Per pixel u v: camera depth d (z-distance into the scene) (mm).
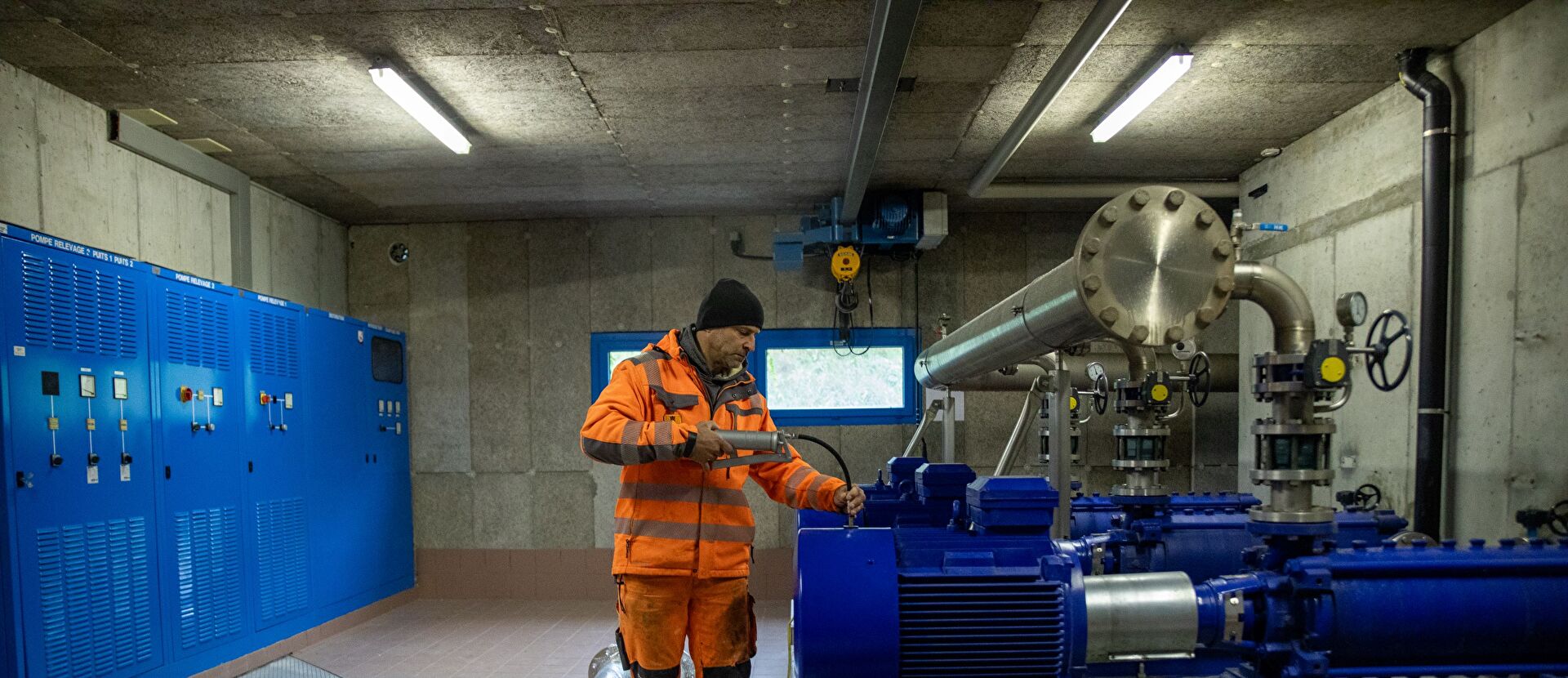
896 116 4805
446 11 3467
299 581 5523
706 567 2139
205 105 4488
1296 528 2369
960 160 5660
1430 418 3959
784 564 6957
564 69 4066
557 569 7117
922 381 5125
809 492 2330
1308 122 5047
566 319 7227
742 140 5160
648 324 7188
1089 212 7176
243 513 4980
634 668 2178
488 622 6238
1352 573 2381
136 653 4133
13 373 3529
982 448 7148
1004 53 3975
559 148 5281
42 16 3438
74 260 3832
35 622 3596
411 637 5789
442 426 7230
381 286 7281
